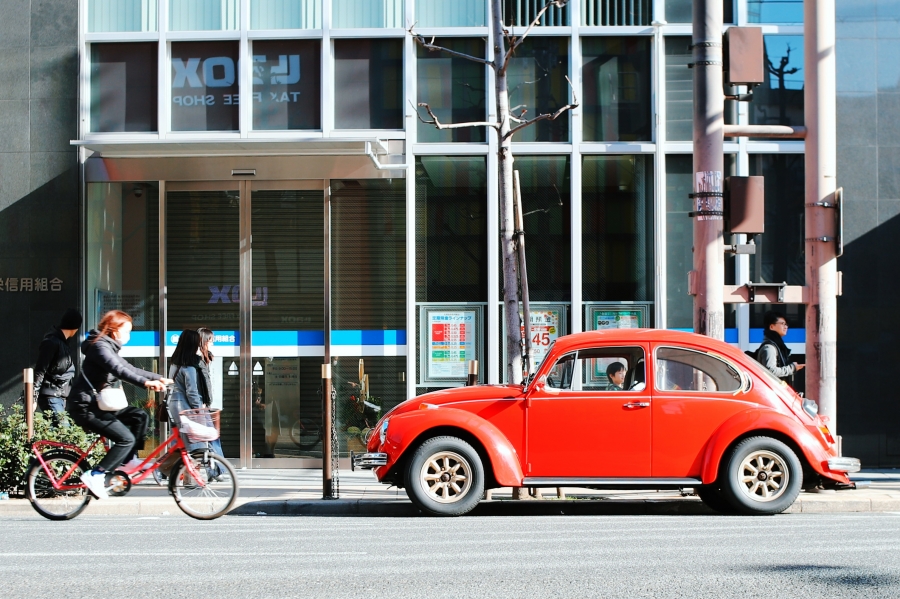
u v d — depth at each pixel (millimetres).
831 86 12383
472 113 15234
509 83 15281
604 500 11414
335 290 15203
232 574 6719
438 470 10438
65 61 15156
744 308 15312
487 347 15094
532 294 15234
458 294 15172
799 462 10414
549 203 15289
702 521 9906
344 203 15227
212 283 15219
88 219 15211
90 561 7301
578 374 10547
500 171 11820
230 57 15305
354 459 10562
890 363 15133
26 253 15062
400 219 15211
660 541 8297
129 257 15219
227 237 15227
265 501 11078
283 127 15250
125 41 15266
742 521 9883
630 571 6773
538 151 15219
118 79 15289
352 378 15125
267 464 15078
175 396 12000
